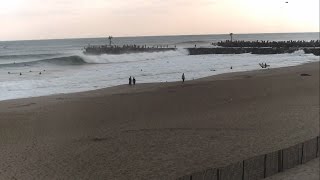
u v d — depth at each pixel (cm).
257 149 1891
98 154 1827
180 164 1688
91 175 1560
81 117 2648
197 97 3431
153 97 3450
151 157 1784
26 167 1648
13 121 2525
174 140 2061
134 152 1856
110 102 3219
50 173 1580
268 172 1513
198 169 1616
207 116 2653
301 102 3173
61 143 2012
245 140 2055
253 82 4397
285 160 1587
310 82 4372
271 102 3180
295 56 9888
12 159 1750
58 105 3108
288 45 12188
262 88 3941
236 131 2247
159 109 2903
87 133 2219
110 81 4947
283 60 8700
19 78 5097
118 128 2330
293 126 2364
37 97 3600
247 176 1434
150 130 2278
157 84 4453
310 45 12088
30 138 2111
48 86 4462
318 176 1502
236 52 11694
